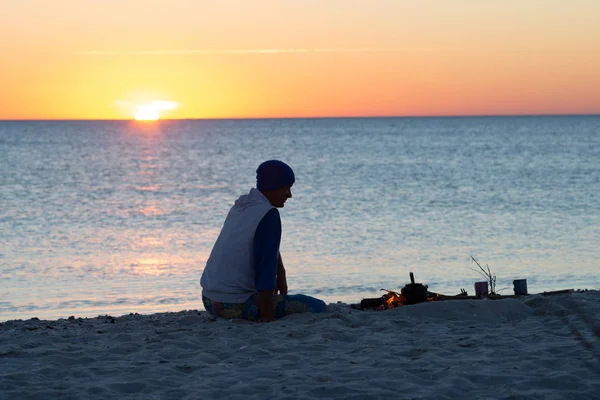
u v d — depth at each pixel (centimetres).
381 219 2761
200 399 416
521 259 1792
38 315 1201
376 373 461
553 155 7444
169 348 540
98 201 3634
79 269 1712
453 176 4997
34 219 2883
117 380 459
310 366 485
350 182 4594
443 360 493
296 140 13262
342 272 1631
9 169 6006
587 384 432
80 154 8550
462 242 2119
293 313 660
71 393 429
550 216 2788
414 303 714
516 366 474
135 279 1570
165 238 2314
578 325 594
